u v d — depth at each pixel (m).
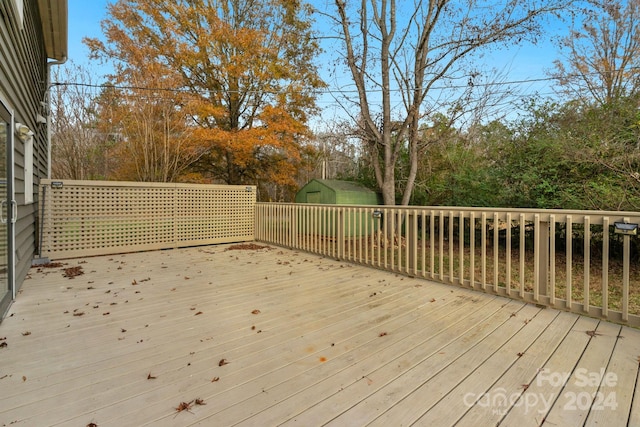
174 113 9.23
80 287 3.96
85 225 5.95
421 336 2.60
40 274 4.59
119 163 9.51
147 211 6.65
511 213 3.58
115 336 2.56
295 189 13.56
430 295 3.72
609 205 5.54
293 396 1.78
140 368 2.07
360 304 3.39
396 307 3.30
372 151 9.34
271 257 6.08
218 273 4.77
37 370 2.03
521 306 3.35
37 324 2.79
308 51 11.95
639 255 5.61
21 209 3.97
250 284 4.16
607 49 11.06
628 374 2.04
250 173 12.91
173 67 10.42
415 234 4.57
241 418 1.59
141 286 4.03
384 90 8.45
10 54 3.31
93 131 9.46
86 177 9.37
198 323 2.84
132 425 1.54
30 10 4.75
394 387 1.88
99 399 1.74
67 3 5.43
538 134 7.31
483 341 2.51
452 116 8.58
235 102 11.65
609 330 2.74
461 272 4.00
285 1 11.42
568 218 3.16
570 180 6.37
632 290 4.38
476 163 8.59
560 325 2.85
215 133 9.98
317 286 4.09
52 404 1.69
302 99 11.91
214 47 10.80
